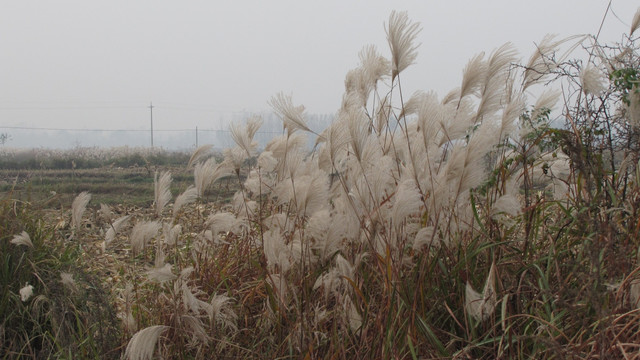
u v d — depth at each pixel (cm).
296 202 320
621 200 316
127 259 528
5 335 372
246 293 373
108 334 338
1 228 416
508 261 315
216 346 322
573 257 306
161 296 352
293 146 372
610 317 234
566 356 241
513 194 335
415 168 311
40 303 380
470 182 288
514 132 331
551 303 288
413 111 354
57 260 418
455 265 316
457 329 304
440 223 320
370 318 297
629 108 311
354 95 366
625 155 321
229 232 428
